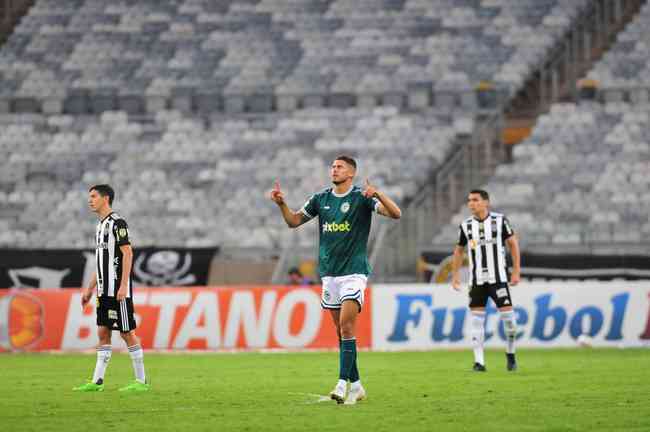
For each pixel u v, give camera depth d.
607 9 98.88
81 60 103.56
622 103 89.38
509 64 97.06
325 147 88.00
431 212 78.00
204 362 50.31
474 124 89.56
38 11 110.31
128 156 89.56
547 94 96.25
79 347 60.69
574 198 79.25
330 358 52.91
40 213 84.25
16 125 93.50
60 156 90.31
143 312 60.75
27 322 60.78
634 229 74.25
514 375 39.88
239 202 83.06
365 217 28.89
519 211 78.44
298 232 78.88
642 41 97.25
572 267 65.44
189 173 87.00
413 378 38.75
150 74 101.00
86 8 110.19
